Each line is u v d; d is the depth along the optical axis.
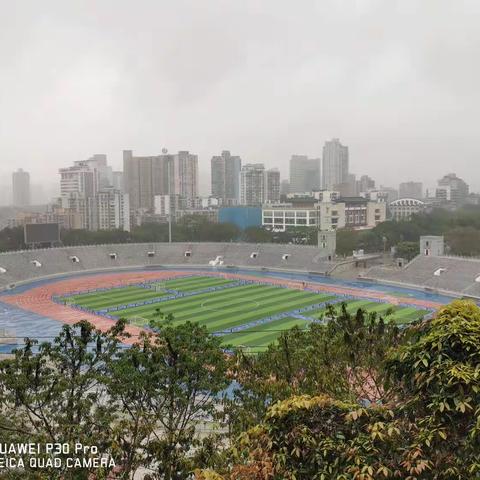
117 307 92.00
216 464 20.05
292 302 96.69
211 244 153.88
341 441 14.16
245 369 28.86
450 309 15.03
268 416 15.18
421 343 14.45
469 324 14.04
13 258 125.88
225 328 77.38
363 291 109.06
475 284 105.31
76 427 24.12
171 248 152.25
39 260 130.25
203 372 27.91
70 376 29.80
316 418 15.01
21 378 25.78
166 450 24.55
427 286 110.88
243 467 14.49
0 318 84.75
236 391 29.14
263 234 194.62
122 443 25.75
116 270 138.38
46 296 103.00
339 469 13.48
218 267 143.50
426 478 12.98
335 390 23.39
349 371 27.27
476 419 12.93
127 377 26.55
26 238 132.88
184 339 28.12
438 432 13.02
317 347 27.38
